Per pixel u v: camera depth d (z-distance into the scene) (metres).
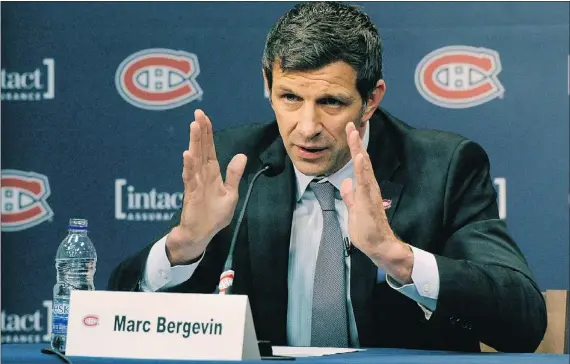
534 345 6.91
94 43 10.57
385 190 7.65
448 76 10.34
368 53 6.93
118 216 10.58
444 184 7.59
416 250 6.54
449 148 7.73
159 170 10.57
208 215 6.60
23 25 10.59
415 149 7.78
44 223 10.62
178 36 10.55
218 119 10.52
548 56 10.27
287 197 7.66
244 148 8.06
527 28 10.31
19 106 10.59
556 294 7.62
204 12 10.55
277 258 7.55
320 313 7.42
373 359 5.42
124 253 10.55
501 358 5.53
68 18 10.59
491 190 7.75
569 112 10.23
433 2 10.38
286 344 7.49
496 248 7.28
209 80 10.52
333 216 7.52
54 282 10.61
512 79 10.30
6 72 10.57
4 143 10.59
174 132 10.55
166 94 10.55
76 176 10.59
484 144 10.30
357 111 7.01
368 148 7.78
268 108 10.51
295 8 7.05
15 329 10.59
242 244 7.65
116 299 5.36
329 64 6.80
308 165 7.04
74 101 10.59
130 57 10.57
